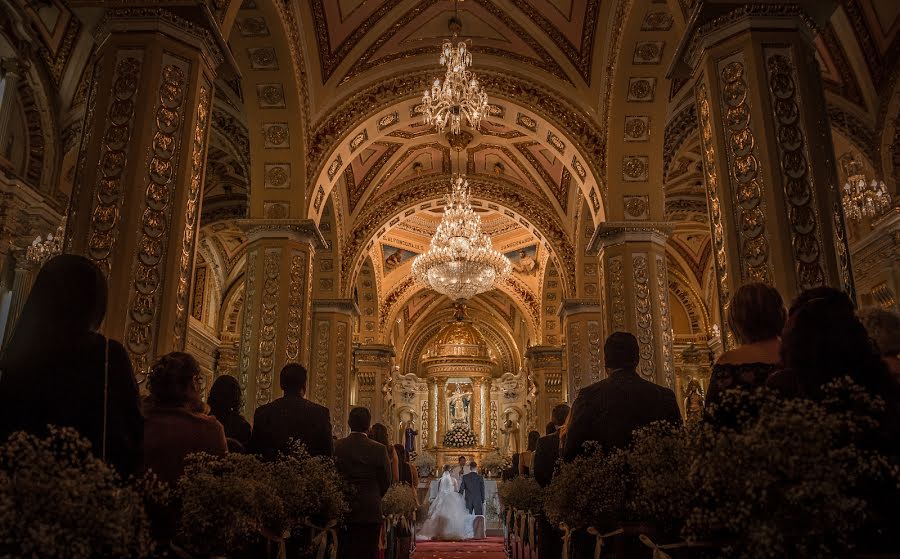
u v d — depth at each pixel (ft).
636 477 9.21
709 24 19.76
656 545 9.21
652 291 34.09
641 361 33.17
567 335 49.96
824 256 17.13
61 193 40.06
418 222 69.15
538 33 36.99
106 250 17.97
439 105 34.58
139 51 19.66
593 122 37.14
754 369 8.34
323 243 37.73
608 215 35.22
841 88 36.52
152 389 10.51
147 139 18.90
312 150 36.65
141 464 8.03
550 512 11.54
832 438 6.31
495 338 95.61
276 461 13.60
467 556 37.09
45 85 37.91
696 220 57.16
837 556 6.31
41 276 8.06
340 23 35.27
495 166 54.54
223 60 22.00
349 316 50.67
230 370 66.49
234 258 67.05
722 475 6.53
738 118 18.81
